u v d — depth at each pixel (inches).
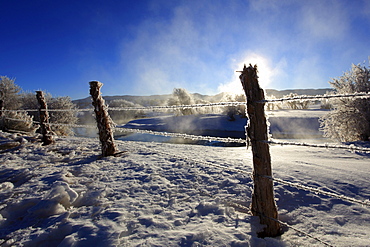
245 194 115.2
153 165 177.6
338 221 87.7
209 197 115.7
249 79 80.0
